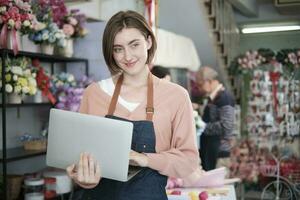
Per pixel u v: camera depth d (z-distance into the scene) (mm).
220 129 3268
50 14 3010
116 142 1190
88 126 1216
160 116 1339
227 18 3535
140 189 1344
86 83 3367
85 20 3432
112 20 1316
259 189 3162
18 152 2883
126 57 1307
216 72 3615
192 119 1368
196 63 4363
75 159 1253
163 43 3908
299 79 3010
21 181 2871
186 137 1338
